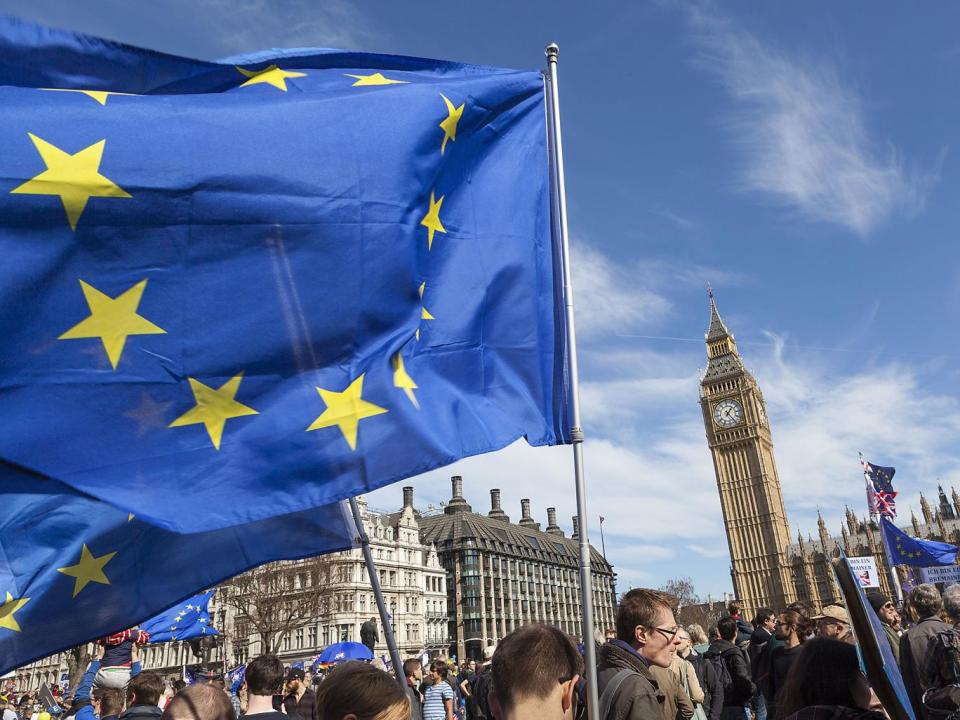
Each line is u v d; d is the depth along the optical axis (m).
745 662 11.31
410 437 4.84
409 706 3.41
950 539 145.00
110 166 4.33
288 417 4.50
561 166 6.76
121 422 4.06
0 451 3.74
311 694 11.62
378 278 5.08
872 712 3.62
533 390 6.04
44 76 4.74
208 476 4.18
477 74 6.98
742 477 148.50
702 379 158.75
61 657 76.75
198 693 5.00
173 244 4.43
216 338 4.43
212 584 5.58
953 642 6.38
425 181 5.70
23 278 3.96
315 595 60.16
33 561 5.01
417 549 105.00
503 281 6.25
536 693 2.94
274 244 4.75
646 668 4.84
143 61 5.08
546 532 170.12
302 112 5.19
